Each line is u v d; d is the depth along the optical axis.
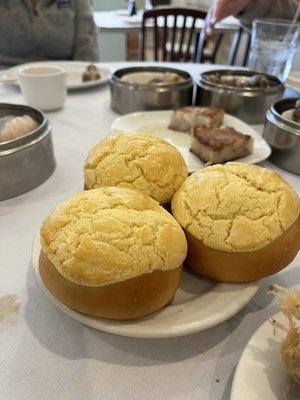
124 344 0.19
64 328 0.20
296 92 0.52
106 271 0.16
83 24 0.75
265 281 0.23
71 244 0.17
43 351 0.18
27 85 0.47
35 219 0.28
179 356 0.19
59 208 0.18
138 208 0.18
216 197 0.19
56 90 0.49
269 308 0.21
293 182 0.35
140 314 0.17
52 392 0.17
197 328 0.18
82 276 0.16
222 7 0.70
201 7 1.63
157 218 0.18
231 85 0.49
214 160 0.36
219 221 0.19
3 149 0.29
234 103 0.48
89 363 0.18
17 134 0.33
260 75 0.51
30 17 0.68
